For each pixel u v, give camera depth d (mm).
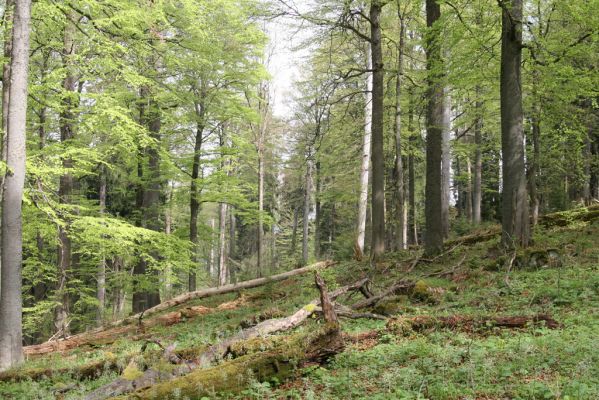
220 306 16406
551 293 9023
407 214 28328
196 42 16719
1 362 10039
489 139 26484
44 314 18016
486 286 10797
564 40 14625
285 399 5578
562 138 16359
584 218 17234
